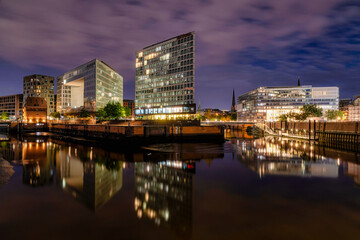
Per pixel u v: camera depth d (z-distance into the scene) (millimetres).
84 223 13148
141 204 16047
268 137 86875
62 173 25484
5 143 58625
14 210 14914
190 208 15281
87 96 154000
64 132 92938
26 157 36344
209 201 16609
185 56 126688
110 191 18953
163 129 59625
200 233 12000
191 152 42656
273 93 178375
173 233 12016
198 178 23188
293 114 127750
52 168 28109
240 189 19344
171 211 14805
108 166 29344
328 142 62875
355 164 31078
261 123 126000
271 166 29469
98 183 21438
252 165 30062
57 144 56219
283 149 48281
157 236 11789
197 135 63438
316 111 127375
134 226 12820
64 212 14641
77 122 111812
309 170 27000
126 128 53531
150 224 13031
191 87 123312
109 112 112812
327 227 12633
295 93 175625
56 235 11805
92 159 34625
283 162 32531
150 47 144125
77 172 26000
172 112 127250
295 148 50188
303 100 171625
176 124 67250
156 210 15000
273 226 12773
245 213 14406
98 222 13281
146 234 11969
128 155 38656
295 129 92375
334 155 39688
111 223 13164
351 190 19109
